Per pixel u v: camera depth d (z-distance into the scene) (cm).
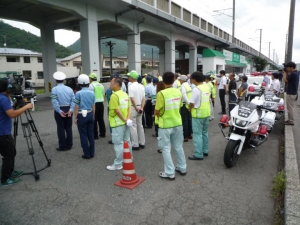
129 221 280
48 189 362
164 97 363
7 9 1475
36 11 1572
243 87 811
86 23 1397
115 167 432
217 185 367
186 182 378
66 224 277
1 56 4003
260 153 512
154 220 281
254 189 354
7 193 351
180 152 395
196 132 464
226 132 694
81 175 411
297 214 267
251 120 421
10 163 375
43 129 759
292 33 1201
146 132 711
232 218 284
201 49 3522
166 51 2331
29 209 309
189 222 277
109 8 1477
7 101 352
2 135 358
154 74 3052
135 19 1761
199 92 446
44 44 1739
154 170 427
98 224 275
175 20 1898
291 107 691
